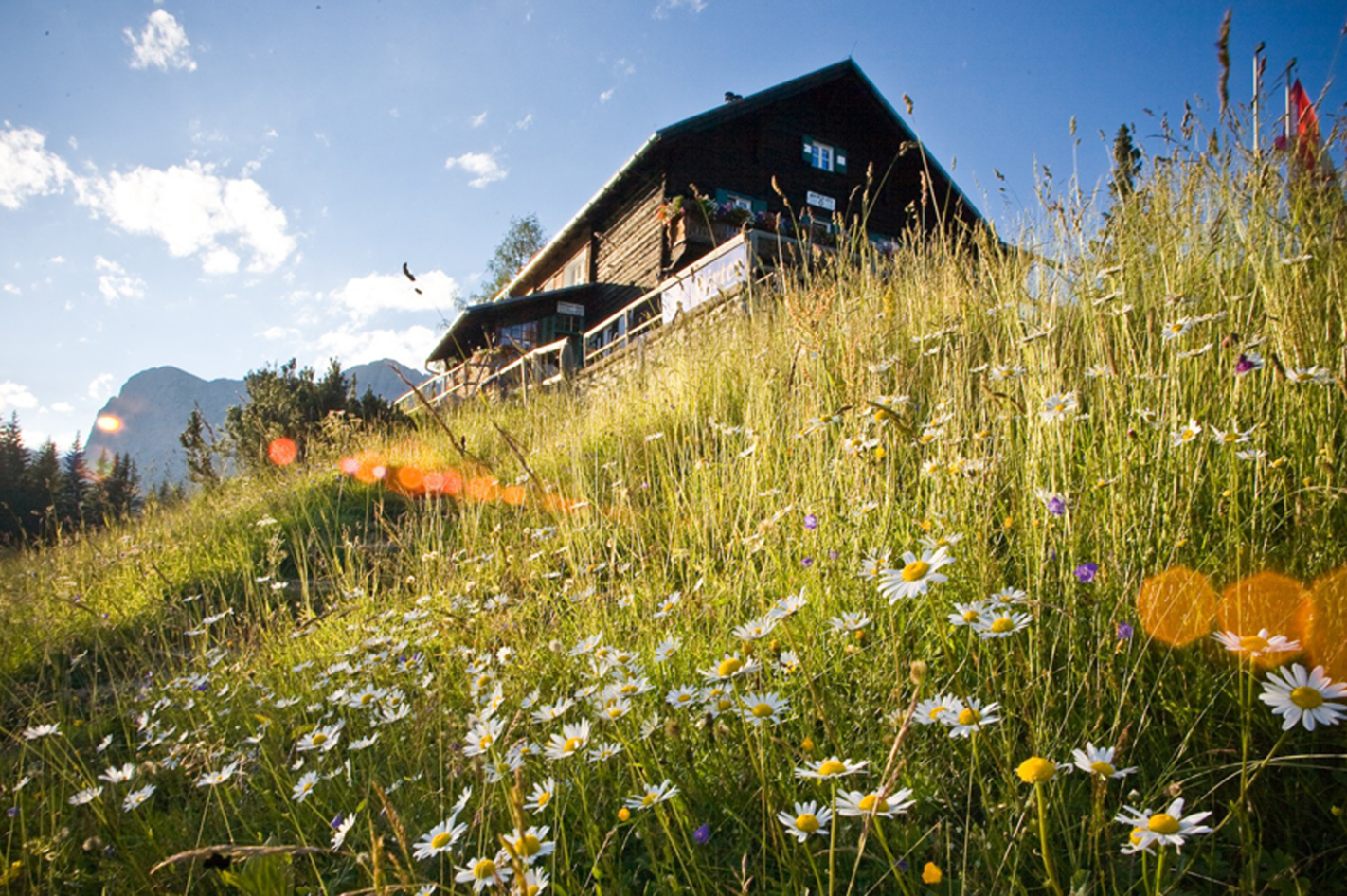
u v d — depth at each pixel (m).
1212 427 1.89
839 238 5.31
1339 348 1.94
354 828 1.82
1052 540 1.87
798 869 1.29
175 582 4.93
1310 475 1.81
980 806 1.48
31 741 2.77
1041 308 2.97
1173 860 1.25
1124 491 1.86
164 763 2.25
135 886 1.81
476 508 4.53
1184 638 1.57
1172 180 3.20
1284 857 1.23
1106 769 1.06
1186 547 1.78
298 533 5.34
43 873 1.94
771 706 1.48
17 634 4.14
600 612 2.64
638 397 5.70
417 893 1.17
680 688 1.90
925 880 1.09
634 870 1.54
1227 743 1.43
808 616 2.07
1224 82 2.71
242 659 3.09
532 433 6.25
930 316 3.95
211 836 2.01
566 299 20.23
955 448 2.37
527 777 1.83
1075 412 2.10
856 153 18.91
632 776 1.60
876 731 1.63
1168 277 2.61
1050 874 1.03
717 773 1.67
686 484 3.69
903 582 1.39
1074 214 3.17
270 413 10.54
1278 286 2.26
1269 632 1.48
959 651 1.76
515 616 2.76
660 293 12.31
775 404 3.76
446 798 1.82
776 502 3.03
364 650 2.87
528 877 1.19
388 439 8.84
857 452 2.47
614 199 19.09
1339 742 1.34
